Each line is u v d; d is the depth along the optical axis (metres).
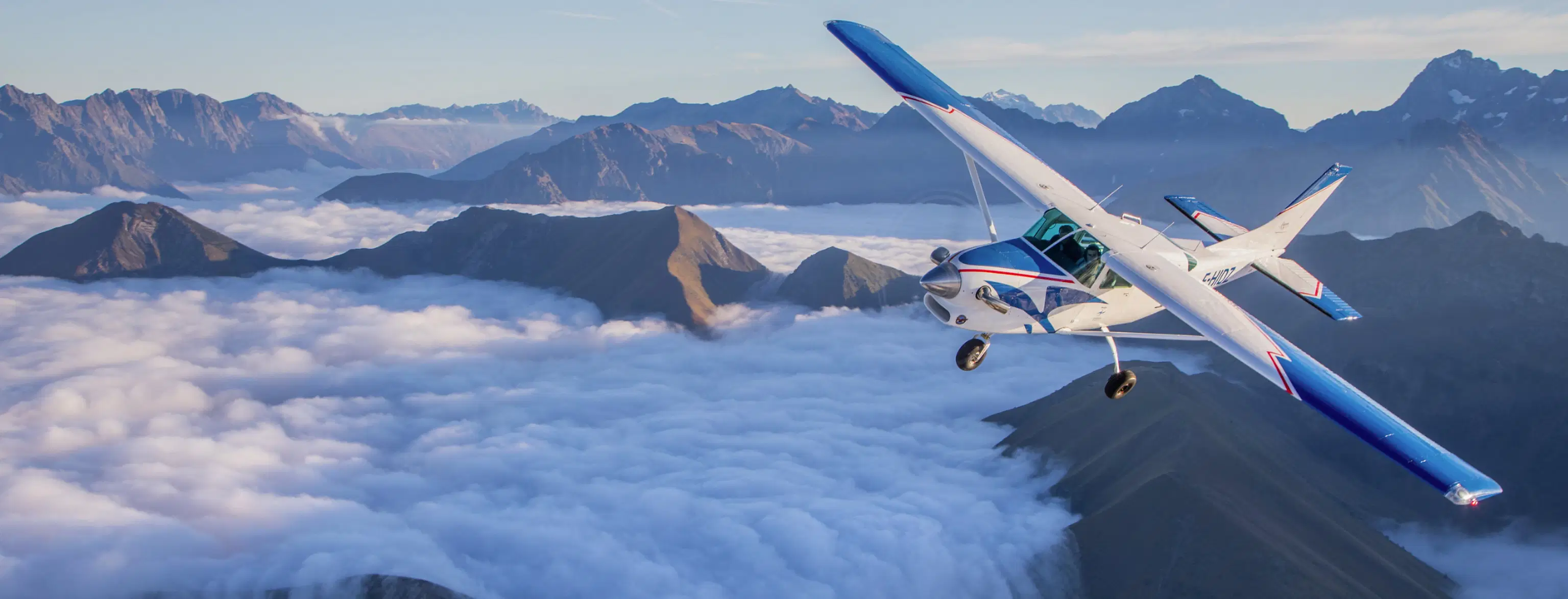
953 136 26.56
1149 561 126.06
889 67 29.41
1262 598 112.38
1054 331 21.89
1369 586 120.38
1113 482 154.12
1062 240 22.20
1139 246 22.50
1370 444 16.66
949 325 21.78
